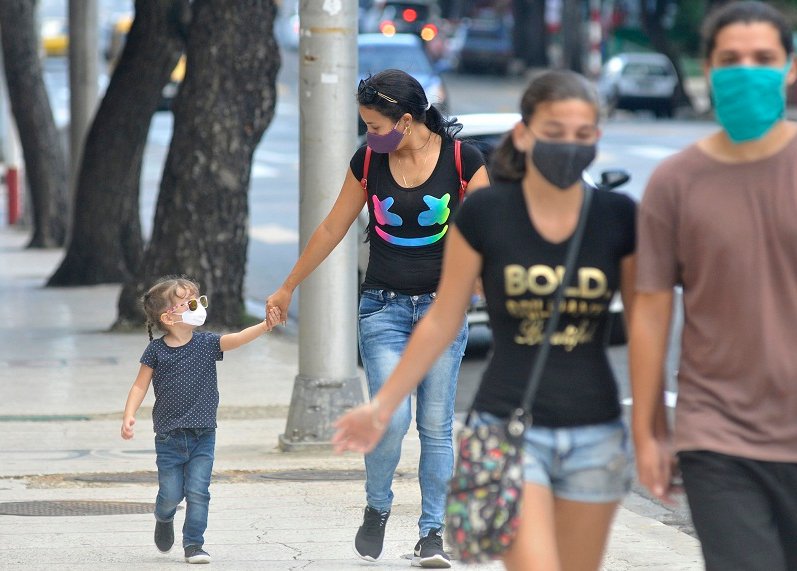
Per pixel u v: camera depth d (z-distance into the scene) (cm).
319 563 1969
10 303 5584
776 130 1226
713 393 1234
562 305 1273
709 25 1243
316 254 1966
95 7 6681
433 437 1919
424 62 9569
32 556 2008
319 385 2819
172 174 4553
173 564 1966
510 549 1246
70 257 6209
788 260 1206
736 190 1217
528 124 1276
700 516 1223
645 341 1262
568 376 1278
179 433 1953
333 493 2442
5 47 7712
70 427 3089
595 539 1309
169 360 1941
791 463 1207
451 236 1305
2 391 3559
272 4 4538
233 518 2256
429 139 1889
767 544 1202
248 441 2948
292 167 10675
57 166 7912
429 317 1309
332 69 2686
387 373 1888
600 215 1279
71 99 6675
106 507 2336
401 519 2247
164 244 4588
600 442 1285
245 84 4512
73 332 4725
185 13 5709
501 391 1289
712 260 1223
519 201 1281
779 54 1213
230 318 4597
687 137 11562
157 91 5984
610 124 12988
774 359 1208
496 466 1251
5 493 2442
